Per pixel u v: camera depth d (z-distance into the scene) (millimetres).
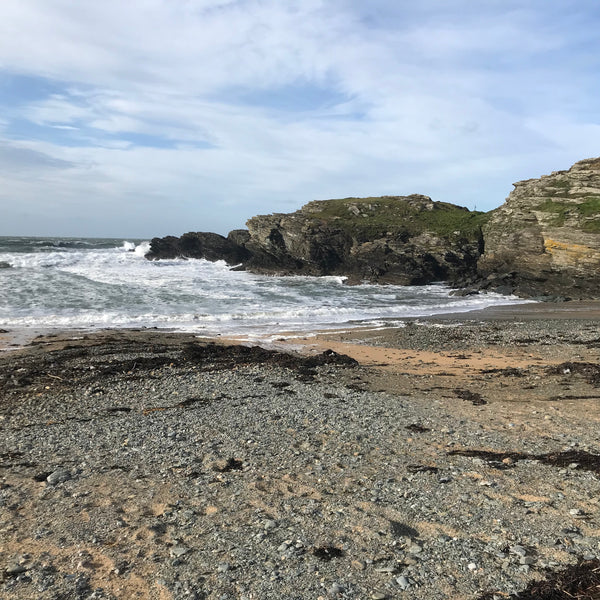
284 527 6008
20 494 7074
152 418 10852
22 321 25391
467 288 48844
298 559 5297
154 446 9055
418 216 70438
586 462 7691
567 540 5441
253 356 17938
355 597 4621
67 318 26250
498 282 49469
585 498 6504
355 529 5918
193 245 71188
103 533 5961
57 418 10992
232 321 27984
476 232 59625
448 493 6816
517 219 51062
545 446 8703
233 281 48312
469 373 15898
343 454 8516
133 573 5129
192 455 8578
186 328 25281
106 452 8781
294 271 62156
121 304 31375
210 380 14516
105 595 4777
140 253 69750
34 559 5422
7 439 9555
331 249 62156
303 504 6637
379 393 13219
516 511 6199
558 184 51938
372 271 58281
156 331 24047
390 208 74562
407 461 8133
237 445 9055
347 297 41281
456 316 31766
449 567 5055
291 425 10234
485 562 5105
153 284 40375
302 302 36625
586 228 44031
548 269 45938
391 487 7098
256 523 6129
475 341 22328
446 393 13203
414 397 12773
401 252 56875
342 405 11852
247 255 71812
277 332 24641
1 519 6344
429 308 35656
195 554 5457
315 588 4785
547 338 22656
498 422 10344
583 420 10336
